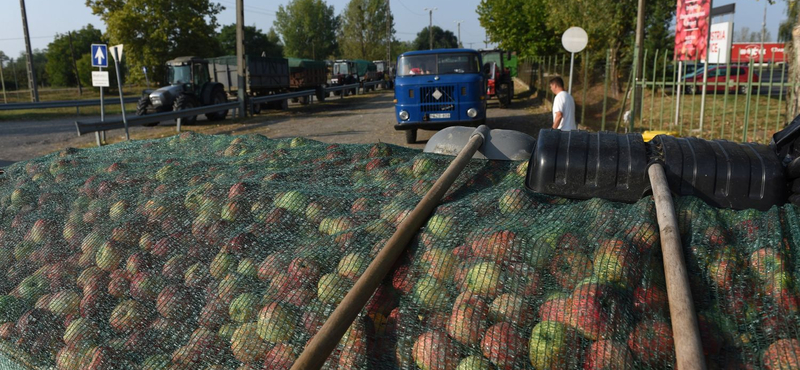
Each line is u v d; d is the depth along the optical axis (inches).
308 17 3417.8
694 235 84.0
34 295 116.6
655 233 84.6
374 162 136.5
